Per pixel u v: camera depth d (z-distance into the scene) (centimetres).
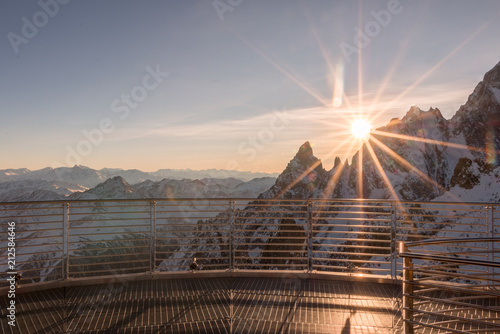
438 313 312
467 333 301
